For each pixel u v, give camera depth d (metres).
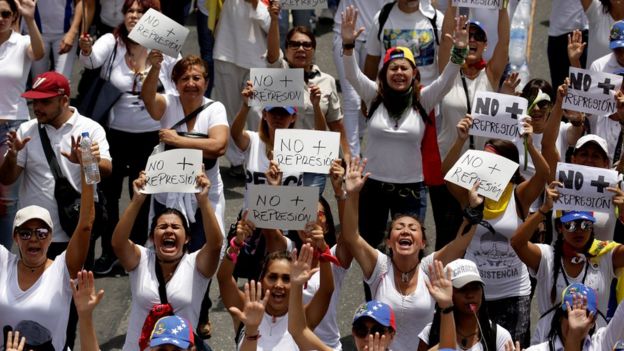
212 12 18.83
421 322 12.87
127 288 16.31
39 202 14.34
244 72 18.81
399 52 14.99
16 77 16.05
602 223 14.51
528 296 13.89
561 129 16.00
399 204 15.27
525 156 14.80
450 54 15.43
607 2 17.77
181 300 12.62
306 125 16.81
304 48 16.67
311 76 16.84
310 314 12.57
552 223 15.05
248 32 18.66
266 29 18.70
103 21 19.25
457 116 15.95
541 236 14.78
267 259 12.34
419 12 16.44
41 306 12.66
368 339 11.44
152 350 11.18
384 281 12.95
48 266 12.85
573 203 13.68
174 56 14.83
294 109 15.18
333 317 13.16
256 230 13.72
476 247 13.86
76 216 14.28
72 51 19.27
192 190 12.63
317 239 12.45
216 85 19.02
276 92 14.68
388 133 15.03
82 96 16.50
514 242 13.53
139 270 12.73
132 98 16.45
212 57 19.64
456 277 11.88
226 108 19.02
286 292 12.19
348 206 12.88
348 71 15.17
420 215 15.33
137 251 12.77
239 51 18.69
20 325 12.27
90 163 12.66
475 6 16.00
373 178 15.24
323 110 16.70
